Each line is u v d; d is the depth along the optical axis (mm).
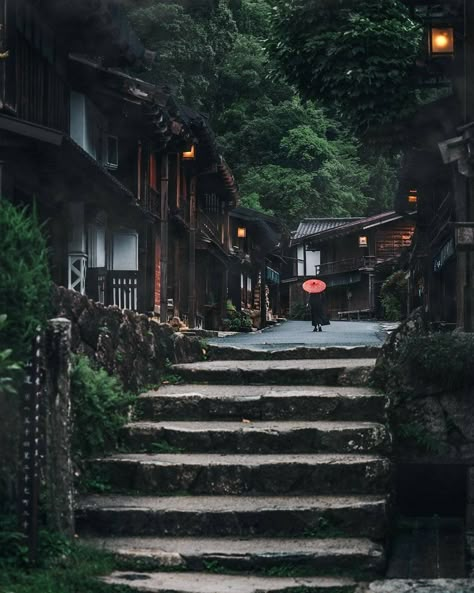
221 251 37969
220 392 10016
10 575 6625
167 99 22594
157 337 10914
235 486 8297
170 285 31422
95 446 8602
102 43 19156
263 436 8938
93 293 17234
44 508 7293
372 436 8875
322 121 76188
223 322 38719
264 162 73688
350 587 6984
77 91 20234
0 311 6930
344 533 7785
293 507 7828
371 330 32156
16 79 15578
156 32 48156
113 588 6734
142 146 25453
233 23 52438
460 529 9109
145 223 25047
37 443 6934
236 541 7617
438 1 16859
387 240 67188
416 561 7996
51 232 17500
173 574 7148
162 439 9039
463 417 9430
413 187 26953
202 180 37312
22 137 14266
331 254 72875
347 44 18391
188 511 7762
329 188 74500
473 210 15945
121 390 9406
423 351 9492
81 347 8961
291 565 7273
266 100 74188
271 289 65188
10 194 14570
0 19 14836
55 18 17984
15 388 7086
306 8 18656
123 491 8328
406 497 10047
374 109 18875
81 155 15086
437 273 30062
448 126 18688
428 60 17484
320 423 9297
